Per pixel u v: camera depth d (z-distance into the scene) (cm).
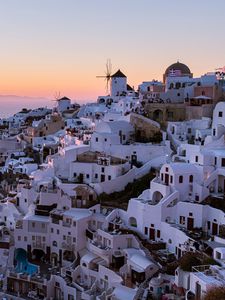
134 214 9306
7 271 9288
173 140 11856
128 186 10619
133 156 11419
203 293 6078
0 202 11906
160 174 9569
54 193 10256
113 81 19025
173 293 7156
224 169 9225
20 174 13488
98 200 10281
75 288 8494
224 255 6931
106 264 8612
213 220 8406
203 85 13800
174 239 8394
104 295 7856
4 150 16525
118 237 8669
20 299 8694
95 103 18250
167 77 15250
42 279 8819
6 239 10075
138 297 7231
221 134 10738
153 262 8044
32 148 15912
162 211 8781
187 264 6994
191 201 8981
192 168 9331
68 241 9575
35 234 9944
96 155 11438
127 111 13662
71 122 16388
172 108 13038
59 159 11681
